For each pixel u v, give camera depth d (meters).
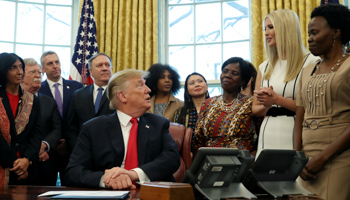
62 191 1.61
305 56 2.57
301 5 5.46
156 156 2.11
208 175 1.31
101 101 3.45
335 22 2.00
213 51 6.23
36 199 1.39
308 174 1.92
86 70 5.83
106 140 2.06
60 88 4.15
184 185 1.28
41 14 6.53
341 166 1.87
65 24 6.57
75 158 2.02
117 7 6.13
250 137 2.79
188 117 3.54
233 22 6.20
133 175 1.85
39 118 3.41
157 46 6.02
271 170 1.48
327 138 1.94
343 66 1.97
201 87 3.60
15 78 3.21
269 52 2.69
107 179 1.79
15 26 6.41
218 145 2.78
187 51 6.34
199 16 6.38
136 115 2.13
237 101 2.86
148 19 6.05
